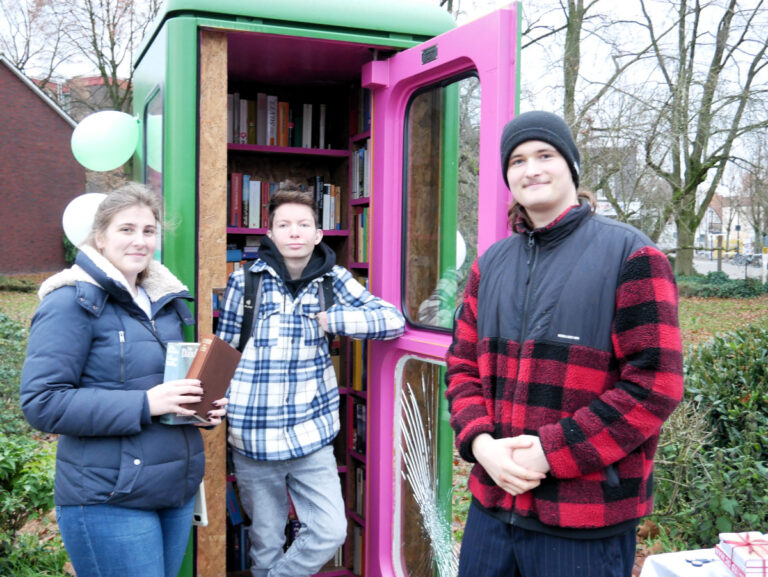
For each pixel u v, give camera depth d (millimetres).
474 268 1665
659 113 8562
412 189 2557
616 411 1290
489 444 1430
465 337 1647
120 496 1667
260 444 2287
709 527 2883
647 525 3162
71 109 12297
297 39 2455
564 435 1321
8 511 2811
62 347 1628
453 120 2365
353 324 2342
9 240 15883
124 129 2910
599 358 1357
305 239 2344
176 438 1767
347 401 3113
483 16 2068
